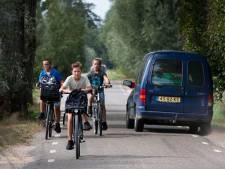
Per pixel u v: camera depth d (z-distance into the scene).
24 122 43.34
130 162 27.03
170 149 31.61
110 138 36.03
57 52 143.00
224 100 54.66
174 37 148.25
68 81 30.78
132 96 42.34
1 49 45.88
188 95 39.06
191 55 39.47
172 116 39.00
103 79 38.00
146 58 41.00
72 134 30.00
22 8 46.41
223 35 48.47
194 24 53.91
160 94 39.06
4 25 45.81
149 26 151.00
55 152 30.39
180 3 56.66
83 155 29.30
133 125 42.88
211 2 50.91
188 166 26.12
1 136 35.09
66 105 29.31
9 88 45.16
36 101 69.88
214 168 25.73
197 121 39.16
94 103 38.00
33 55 53.69
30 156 29.27
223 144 34.31
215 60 49.66
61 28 144.50
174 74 39.19
